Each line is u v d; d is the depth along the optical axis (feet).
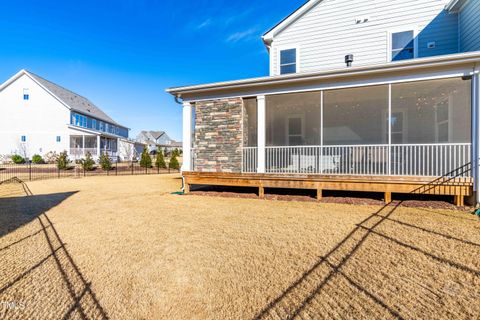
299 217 16.79
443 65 18.76
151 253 11.10
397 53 27.99
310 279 8.69
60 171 59.62
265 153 24.85
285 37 32.55
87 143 89.92
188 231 14.12
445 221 15.02
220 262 10.14
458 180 18.45
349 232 13.44
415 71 19.77
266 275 9.04
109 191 29.71
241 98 25.21
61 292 8.06
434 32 26.84
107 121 107.96
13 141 80.33
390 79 20.44
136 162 99.45
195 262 10.16
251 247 11.68
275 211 18.61
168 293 7.99
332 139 32.99
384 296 7.63
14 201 23.34
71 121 81.30
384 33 28.40
